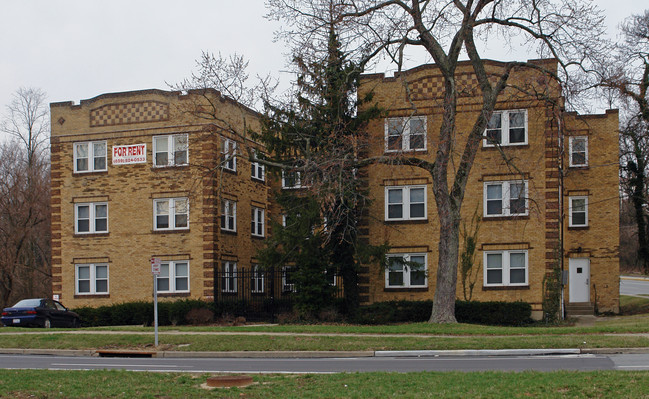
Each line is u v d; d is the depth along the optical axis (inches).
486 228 1250.6
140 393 502.0
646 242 1764.3
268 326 1093.8
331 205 1075.9
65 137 1467.8
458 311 1221.1
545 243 1229.7
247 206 1555.1
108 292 1422.2
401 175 1279.5
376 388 492.4
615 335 876.0
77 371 622.8
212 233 1378.0
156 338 894.4
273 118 1189.7
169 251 1395.2
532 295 1227.9
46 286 2160.4
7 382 552.7
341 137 1068.5
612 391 445.1
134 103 1434.5
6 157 2084.2
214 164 1373.0
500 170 1251.2
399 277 1277.1
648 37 1624.0
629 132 1673.2
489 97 1070.4
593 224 1545.3
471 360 719.7
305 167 1003.9
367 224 1283.2
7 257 1862.7
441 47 1081.4
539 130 1238.9
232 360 778.2
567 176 1551.4
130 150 1429.6
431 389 478.6
